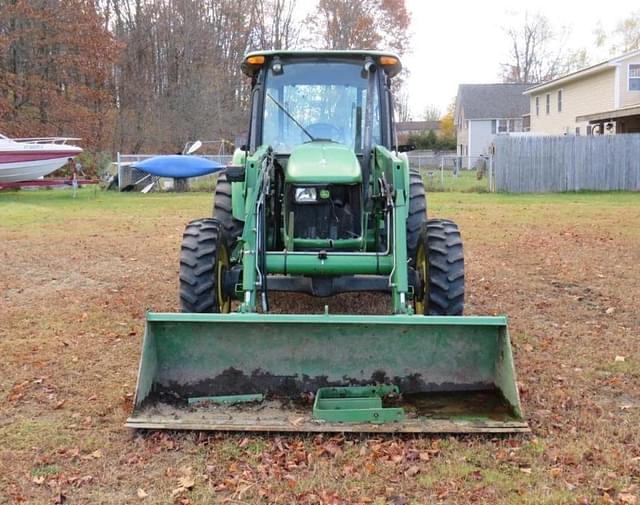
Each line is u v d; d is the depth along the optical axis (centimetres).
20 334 580
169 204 1823
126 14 3653
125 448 367
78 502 316
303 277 504
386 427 371
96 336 575
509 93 4988
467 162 4166
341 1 4597
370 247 515
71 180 2262
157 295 726
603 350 530
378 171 532
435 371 411
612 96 2683
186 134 3597
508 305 677
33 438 379
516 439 367
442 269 494
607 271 838
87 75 3111
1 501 316
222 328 406
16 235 1176
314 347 411
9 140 2070
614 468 341
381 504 312
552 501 311
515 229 1256
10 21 2859
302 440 369
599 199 1923
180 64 3784
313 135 567
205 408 398
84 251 1007
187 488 326
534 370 485
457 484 328
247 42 4116
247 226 466
